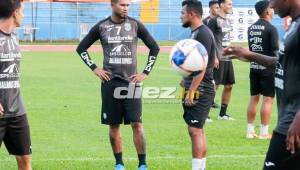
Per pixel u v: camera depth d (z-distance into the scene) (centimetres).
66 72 6819
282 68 1544
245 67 7906
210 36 2297
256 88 3256
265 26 3134
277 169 1554
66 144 3072
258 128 3662
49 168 2519
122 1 2423
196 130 2319
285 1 1512
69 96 4950
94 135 3328
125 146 3045
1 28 1916
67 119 3856
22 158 2011
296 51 1496
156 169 2512
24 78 6181
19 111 1966
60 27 12381
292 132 1421
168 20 12581
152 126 3631
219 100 4831
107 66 2464
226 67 3872
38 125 3622
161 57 9044
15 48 1941
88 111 4191
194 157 2330
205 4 11881
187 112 2317
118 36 2452
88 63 2480
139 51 9931
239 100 4888
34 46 10844
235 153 2866
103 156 2789
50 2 11950
